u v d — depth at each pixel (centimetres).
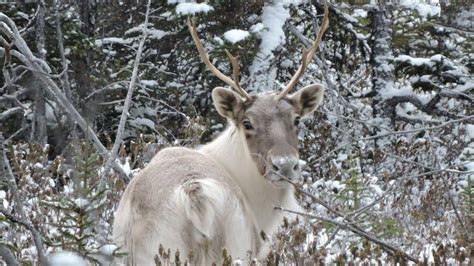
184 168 927
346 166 1967
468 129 2130
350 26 2414
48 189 1310
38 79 1356
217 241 877
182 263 870
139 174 965
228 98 1098
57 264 818
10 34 1359
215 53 2130
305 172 1850
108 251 898
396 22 2403
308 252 972
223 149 1085
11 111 1594
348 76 2658
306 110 1170
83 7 2098
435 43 2411
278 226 1071
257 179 1056
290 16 2311
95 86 1809
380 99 2309
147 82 2172
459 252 923
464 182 1623
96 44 2030
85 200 916
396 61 2219
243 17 2280
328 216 1318
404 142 2011
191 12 2083
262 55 2186
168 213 883
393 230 1166
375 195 1470
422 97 2400
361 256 957
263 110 1084
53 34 1889
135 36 2319
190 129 1861
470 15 2416
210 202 873
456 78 2195
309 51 1160
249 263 882
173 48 2292
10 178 892
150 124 2120
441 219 1438
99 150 1309
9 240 1062
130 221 916
